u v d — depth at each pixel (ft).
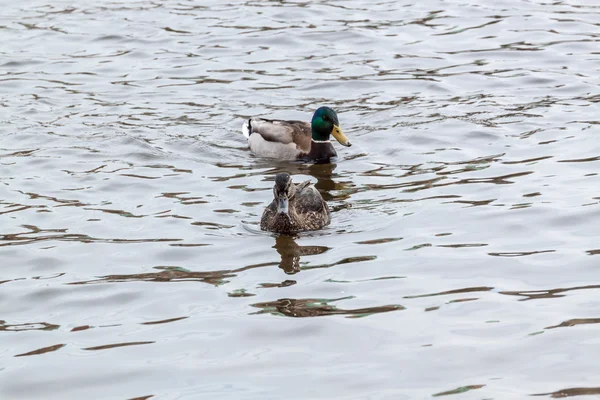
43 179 60.64
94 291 44.29
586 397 33.53
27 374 36.65
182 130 71.15
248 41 93.04
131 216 54.13
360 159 64.90
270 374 36.09
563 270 44.55
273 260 47.57
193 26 98.27
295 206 52.19
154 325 40.73
